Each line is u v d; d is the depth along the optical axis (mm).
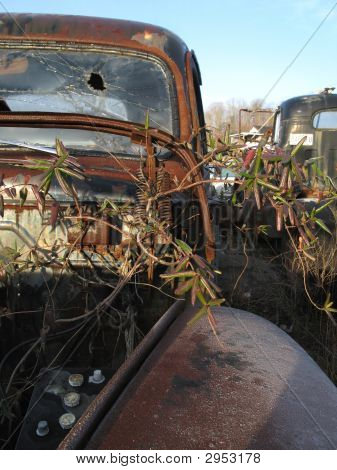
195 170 1790
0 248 1538
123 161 1929
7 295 1552
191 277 1240
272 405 994
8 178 1544
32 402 1346
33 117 1741
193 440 880
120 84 2363
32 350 1558
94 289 1565
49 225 1529
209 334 1329
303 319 3734
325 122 7074
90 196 1554
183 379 1072
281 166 1429
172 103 2359
